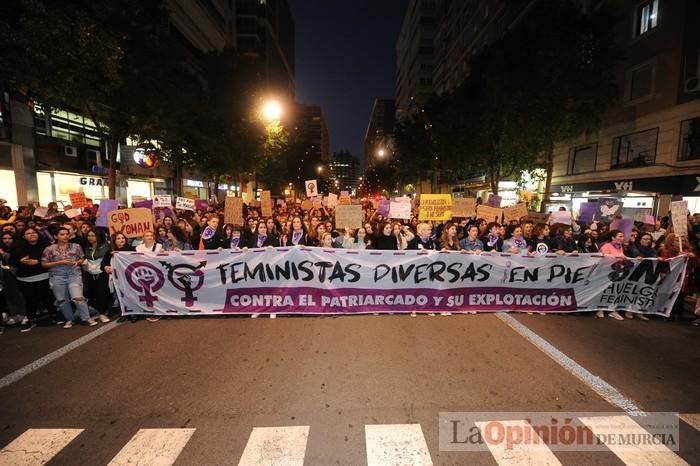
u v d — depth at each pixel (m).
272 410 3.46
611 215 10.48
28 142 15.90
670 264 6.25
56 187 17.69
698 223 9.46
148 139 14.09
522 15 29.11
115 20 10.37
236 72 23.17
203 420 3.31
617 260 6.30
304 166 68.31
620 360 4.56
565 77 15.45
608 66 16.02
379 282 6.24
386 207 12.38
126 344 5.00
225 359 4.52
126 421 3.30
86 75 8.38
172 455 2.87
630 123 17.91
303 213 14.86
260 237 7.93
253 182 52.06
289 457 2.86
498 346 4.94
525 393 3.78
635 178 17.48
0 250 5.90
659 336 5.41
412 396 3.71
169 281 6.08
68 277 5.63
